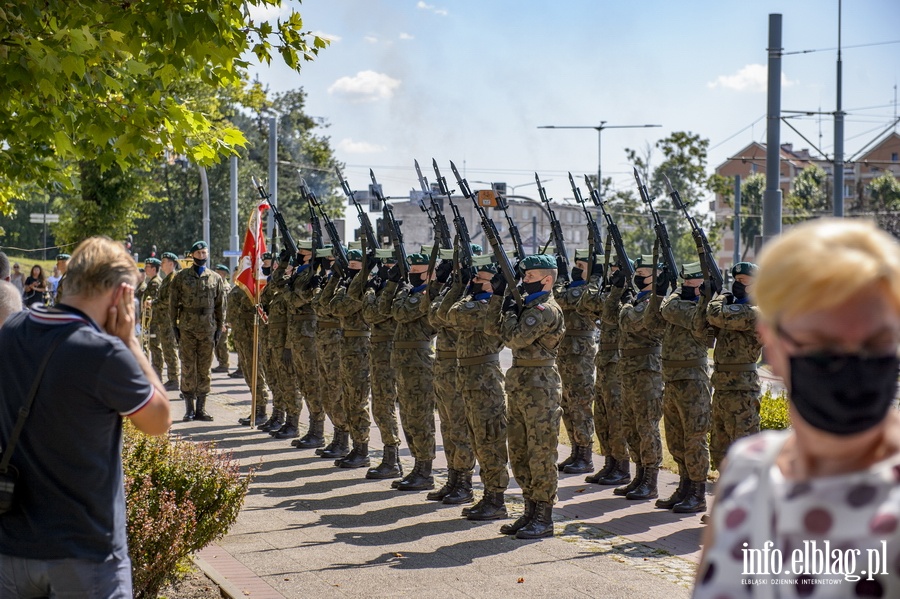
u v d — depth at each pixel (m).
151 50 7.60
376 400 10.69
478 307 8.62
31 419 3.69
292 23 8.13
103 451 3.76
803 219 56.41
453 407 9.42
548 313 7.99
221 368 20.33
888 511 1.83
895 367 1.87
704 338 8.71
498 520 8.78
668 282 9.28
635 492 9.68
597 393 10.64
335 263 11.71
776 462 2.04
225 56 7.77
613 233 10.45
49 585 3.73
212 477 6.52
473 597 6.47
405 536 8.16
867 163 27.05
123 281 3.92
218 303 14.68
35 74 6.77
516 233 9.75
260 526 8.48
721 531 2.06
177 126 8.29
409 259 10.62
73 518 3.71
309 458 12.00
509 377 8.20
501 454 8.77
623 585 6.74
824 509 1.90
